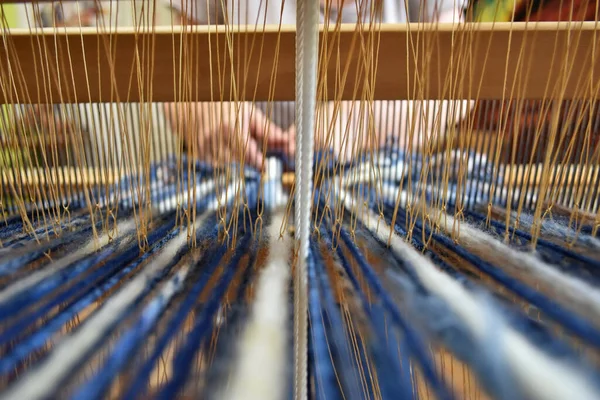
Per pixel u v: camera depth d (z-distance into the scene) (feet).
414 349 0.81
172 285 1.08
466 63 1.22
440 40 1.19
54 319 0.91
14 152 1.66
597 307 0.91
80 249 1.33
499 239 1.39
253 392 0.70
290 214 1.76
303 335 0.83
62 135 1.74
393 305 0.96
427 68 1.18
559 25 1.14
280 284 1.08
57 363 0.76
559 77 1.22
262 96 1.46
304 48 0.88
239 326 0.88
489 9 1.36
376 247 1.34
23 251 1.31
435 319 0.89
